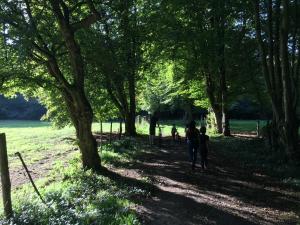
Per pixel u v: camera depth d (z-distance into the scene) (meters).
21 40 14.77
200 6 27.17
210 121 46.12
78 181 15.46
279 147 23.36
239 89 37.62
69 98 18.67
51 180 17.88
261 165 20.50
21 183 19.27
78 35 19.00
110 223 10.21
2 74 17.17
